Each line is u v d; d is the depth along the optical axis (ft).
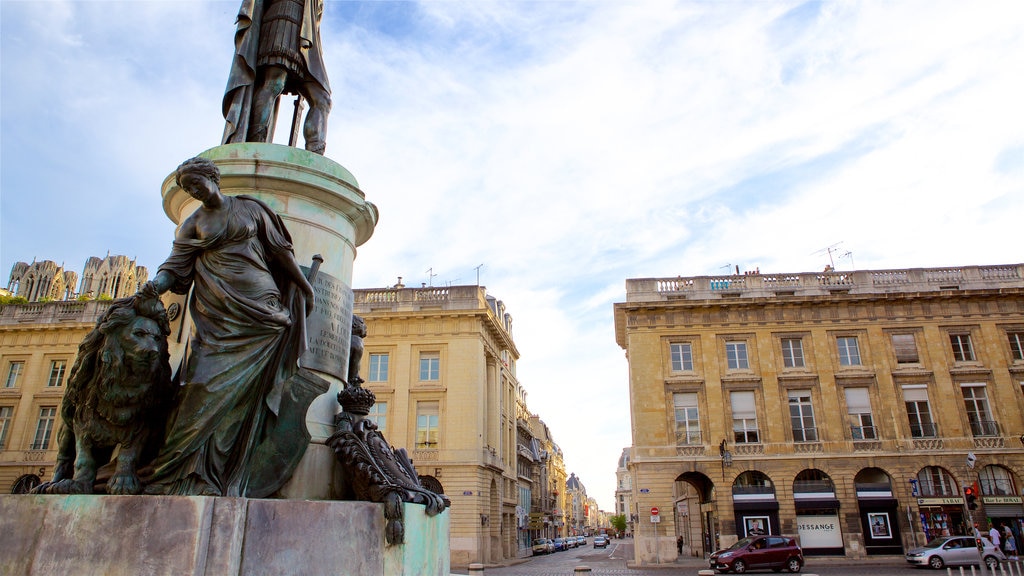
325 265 17.15
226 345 12.36
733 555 79.25
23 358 123.95
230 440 12.30
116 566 9.84
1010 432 99.35
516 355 156.97
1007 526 96.43
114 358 11.44
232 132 18.47
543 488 241.96
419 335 114.52
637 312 108.88
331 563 11.33
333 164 17.80
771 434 101.09
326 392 15.01
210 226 12.69
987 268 109.29
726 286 110.63
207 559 9.93
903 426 100.68
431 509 14.10
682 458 100.94
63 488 11.10
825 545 96.02
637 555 98.32
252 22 19.39
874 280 109.29
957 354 104.68
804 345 106.01
